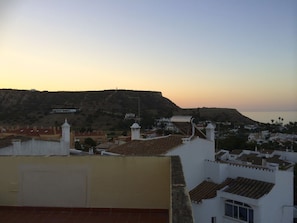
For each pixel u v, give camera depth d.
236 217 18.44
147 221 6.63
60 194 7.18
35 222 6.55
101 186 7.15
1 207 7.20
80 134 76.69
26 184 7.19
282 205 18.23
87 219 6.72
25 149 19.98
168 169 7.10
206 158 22.17
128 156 7.18
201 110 134.00
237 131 113.94
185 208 3.67
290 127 137.88
